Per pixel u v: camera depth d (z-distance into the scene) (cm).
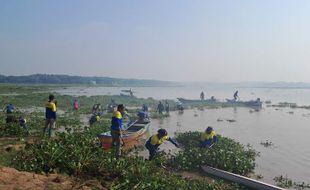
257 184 1243
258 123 3447
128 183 981
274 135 2655
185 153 1578
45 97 6141
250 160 1617
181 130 2825
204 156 1524
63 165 1073
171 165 1540
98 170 1094
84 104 5238
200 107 5425
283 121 3650
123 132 2059
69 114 3769
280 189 1171
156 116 3897
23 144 1538
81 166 1070
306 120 3753
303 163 1723
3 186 764
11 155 1227
